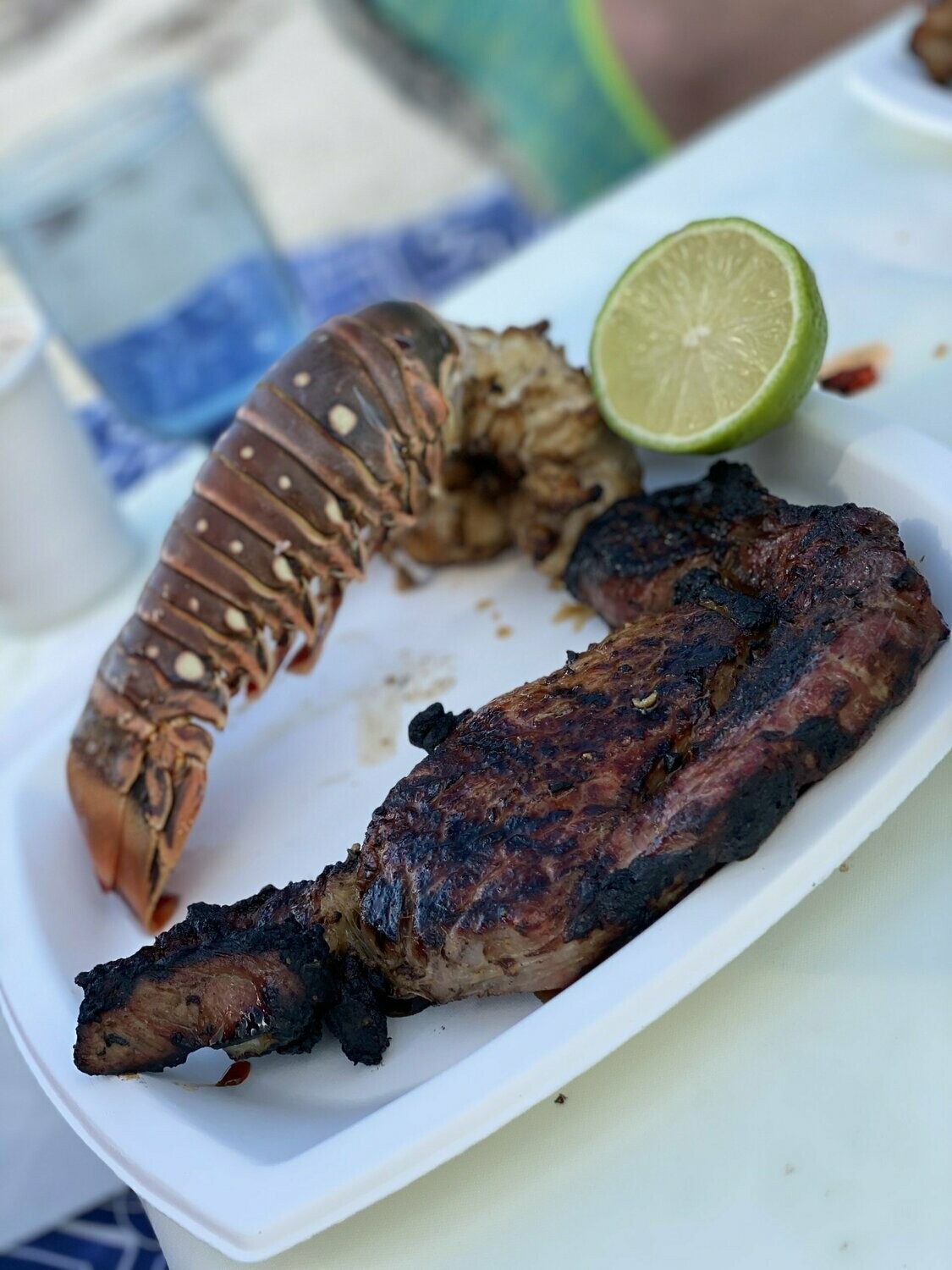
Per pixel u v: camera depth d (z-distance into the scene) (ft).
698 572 0.78
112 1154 0.64
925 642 0.64
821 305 0.84
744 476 0.83
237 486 0.87
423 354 0.89
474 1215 0.58
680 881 0.61
